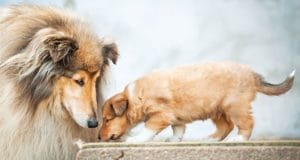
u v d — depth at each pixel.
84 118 2.33
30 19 2.40
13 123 2.37
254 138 2.72
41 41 2.32
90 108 2.34
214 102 2.36
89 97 2.35
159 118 2.37
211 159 2.21
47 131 2.38
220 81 2.35
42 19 2.40
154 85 2.37
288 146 2.21
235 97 2.35
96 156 2.25
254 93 2.37
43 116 2.37
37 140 2.38
